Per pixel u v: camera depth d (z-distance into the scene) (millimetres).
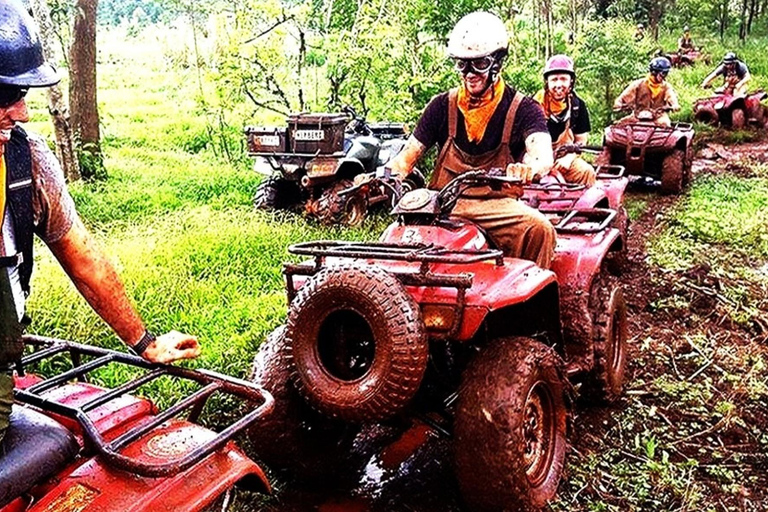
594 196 6168
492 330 4449
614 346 5266
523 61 13867
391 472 4480
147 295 6527
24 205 2371
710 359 5898
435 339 3801
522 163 4508
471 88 4543
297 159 9406
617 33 18047
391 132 11016
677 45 29672
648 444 4625
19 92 2227
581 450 4637
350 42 11938
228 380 2736
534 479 4000
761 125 17141
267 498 4156
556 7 21703
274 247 8039
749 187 11852
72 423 2602
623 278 7730
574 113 7801
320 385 3725
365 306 3596
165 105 21484
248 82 12266
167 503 2357
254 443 4145
